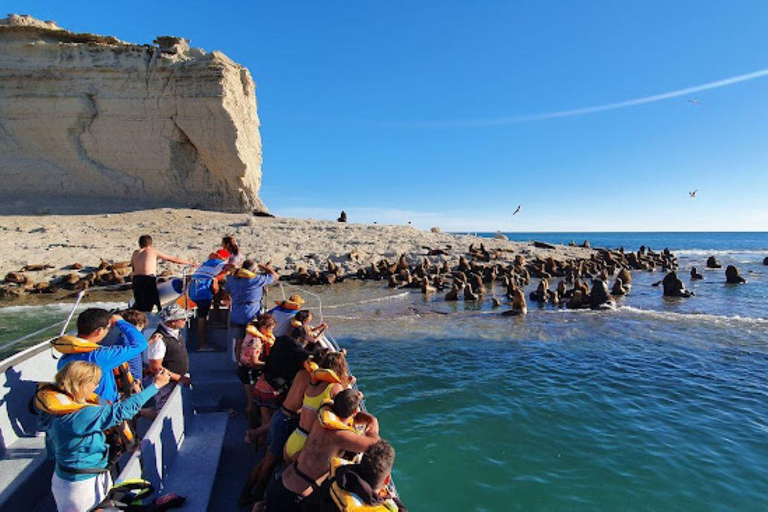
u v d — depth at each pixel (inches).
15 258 1161.4
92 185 1866.4
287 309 273.1
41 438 203.2
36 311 843.4
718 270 1571.1
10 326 738.8
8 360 203.8
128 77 1846.7
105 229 1486.2
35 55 1815.9
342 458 151.5
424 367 522.0
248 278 274.2
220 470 204.1
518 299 832.3
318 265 1253.1
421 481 296.4
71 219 1592.0
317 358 191.2
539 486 289.3
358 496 125.2
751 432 357.7
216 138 1863.9
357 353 578.6
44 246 1269.7
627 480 294.2
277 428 175.5
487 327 724.0
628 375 494.0
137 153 1876.2
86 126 1846.7
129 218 1640.0
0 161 1801.2
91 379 142.8
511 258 1482.5
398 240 1573.6
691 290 1134.4
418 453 329.4
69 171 1850.4
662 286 1178.0
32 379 212.2
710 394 438.6
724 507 268.1
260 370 222.4
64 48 1831.9
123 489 134.5
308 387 168.6
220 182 1934.1
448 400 423.5
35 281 1029.8
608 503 272.2
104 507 127.4
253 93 2202.3
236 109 1945.1
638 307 911.0
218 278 311.6
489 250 1518.2
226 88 1857.8
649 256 1721.2
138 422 209.8
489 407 407.2
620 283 1062.4
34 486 176.7
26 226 1469.0
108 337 236.1
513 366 525.7
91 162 1862.7
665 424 372.8
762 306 920.9
